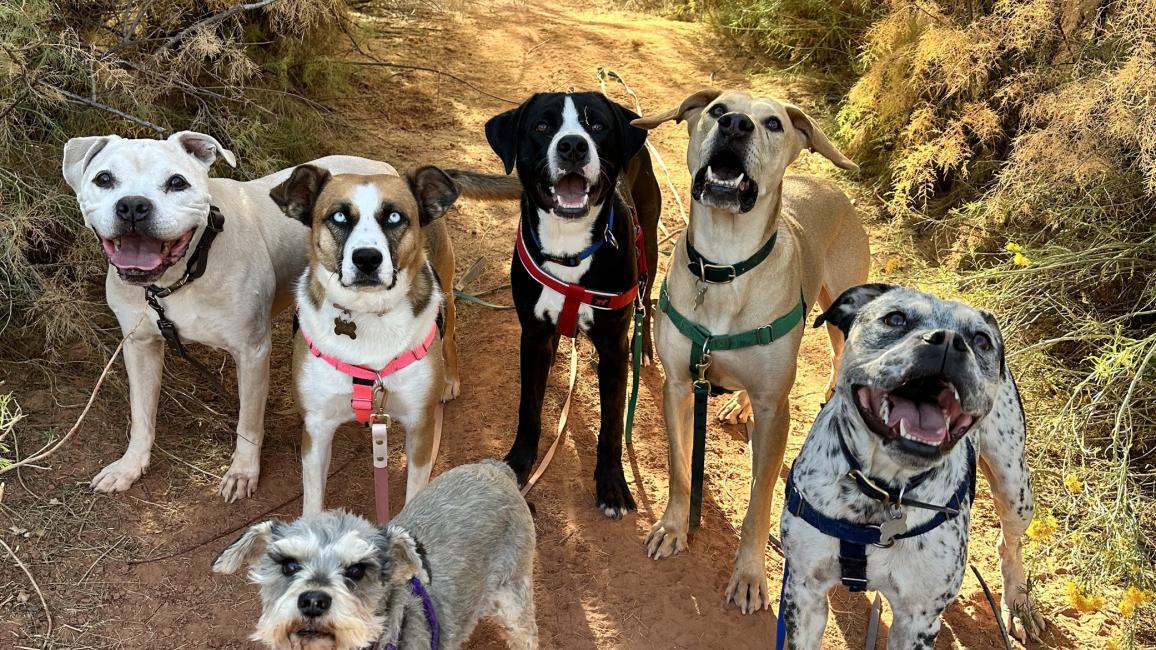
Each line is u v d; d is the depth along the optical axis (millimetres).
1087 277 1819
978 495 1650
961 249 2201
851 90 2621
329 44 2611
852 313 1151
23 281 1604
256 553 967
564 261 1464
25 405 1537
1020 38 2195
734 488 1632
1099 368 1566
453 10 3346
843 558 1101
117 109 1849
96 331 1695
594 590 1383
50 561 1310
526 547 1200
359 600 910
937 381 982
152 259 1290
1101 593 1451
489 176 1678
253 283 1443
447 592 1074
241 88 2115
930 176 2434
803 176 1664
